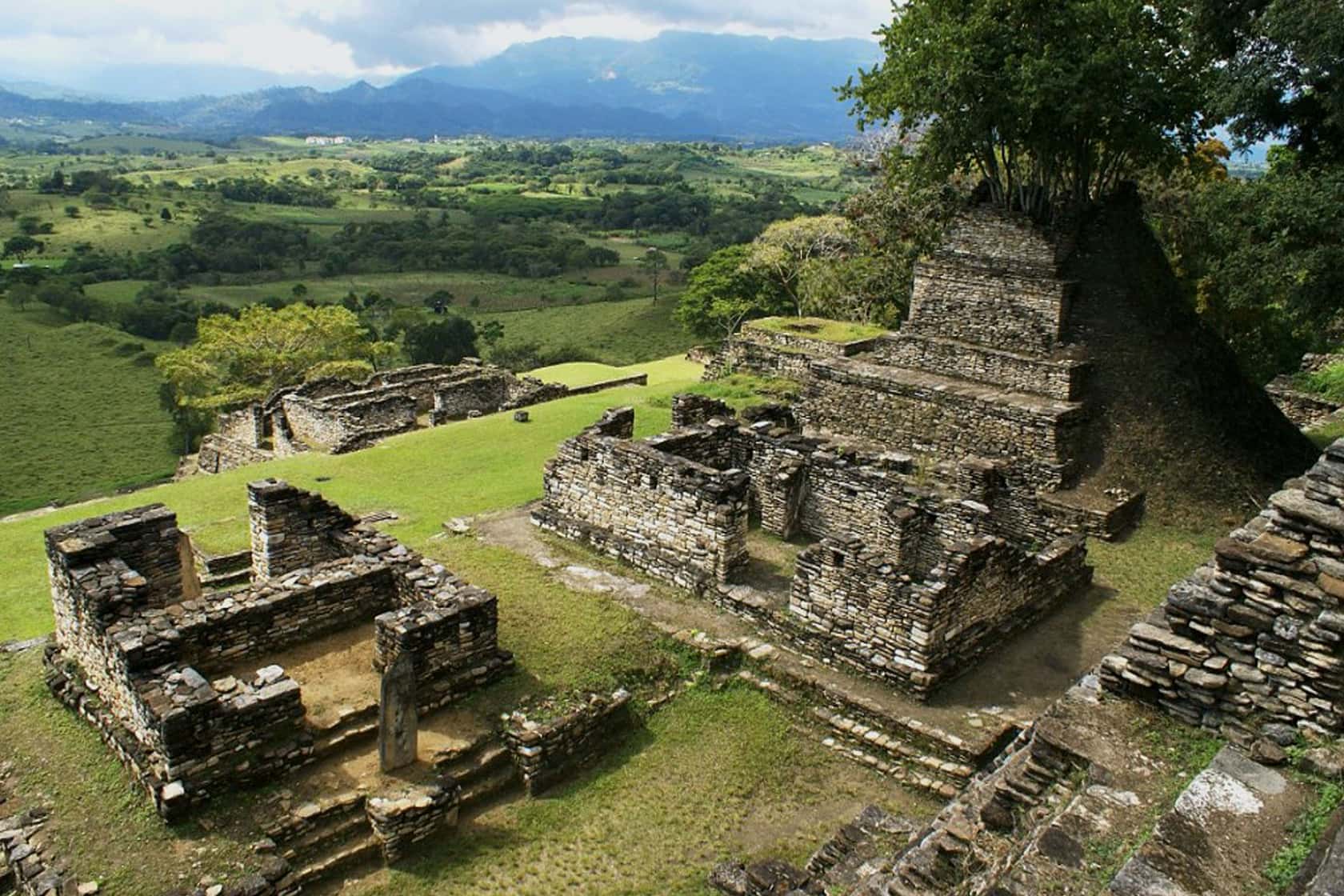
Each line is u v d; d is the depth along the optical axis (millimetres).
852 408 31328
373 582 16797
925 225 46969
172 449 65938
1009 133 28188
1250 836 8570
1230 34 25203
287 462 33781
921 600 16047
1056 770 10414
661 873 12820
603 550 21203
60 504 38906
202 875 11641
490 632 15773
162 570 17312
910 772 14977
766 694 16891
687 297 74438
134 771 13234
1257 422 27438
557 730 14445
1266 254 25797
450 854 12969
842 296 53281
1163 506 25484
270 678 13617
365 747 14000
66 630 16062
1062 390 27547
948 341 30828
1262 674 10188
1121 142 27562
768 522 23000
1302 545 10312
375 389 45094
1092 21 25969
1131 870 8156
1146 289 28188
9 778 13539
